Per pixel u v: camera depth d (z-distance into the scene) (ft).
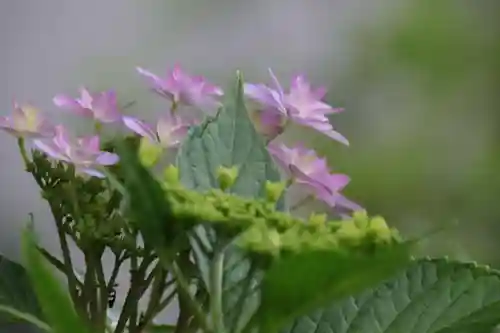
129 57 5.22
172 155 3.58
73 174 3.52
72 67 5.11
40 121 3.55
